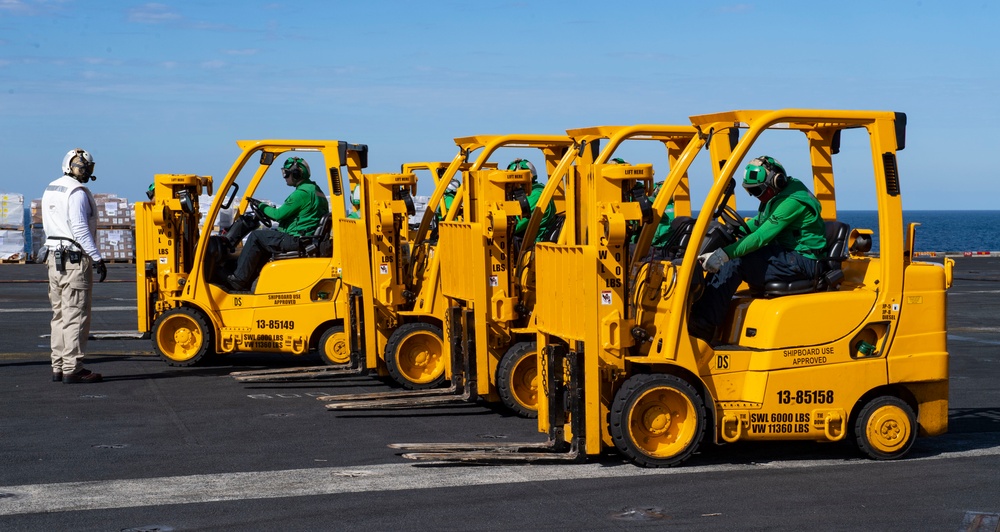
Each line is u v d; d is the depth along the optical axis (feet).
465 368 28.04
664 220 29.89
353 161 35.35
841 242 22.74
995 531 17.21
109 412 27.66
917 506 18.71
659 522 17.69
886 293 21.75
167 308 36.09
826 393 21.58
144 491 19.66
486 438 24.62
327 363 34.40
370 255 31.35
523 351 26.89
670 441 21.49
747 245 21.43
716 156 23.12
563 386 22.40
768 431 21.45
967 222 608.60
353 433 25.12
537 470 21.20
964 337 47.73
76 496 19.29
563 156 30.17
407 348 30.91
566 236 23.54
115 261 88.89
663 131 25.20
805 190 22.27
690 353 21.11
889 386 22.40
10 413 27.40
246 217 36.91
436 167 41.34
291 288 34.60
